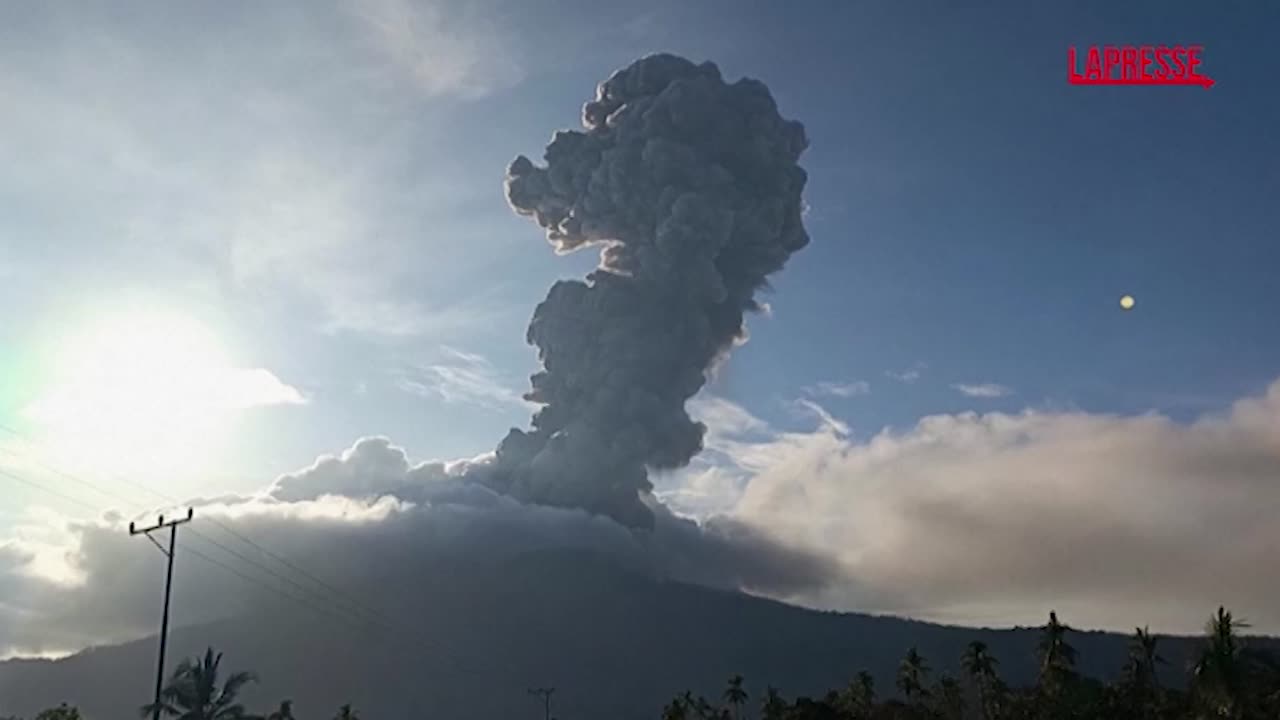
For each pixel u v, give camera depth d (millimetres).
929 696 153625
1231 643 58250
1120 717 89875
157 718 71875
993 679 137500
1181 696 84750
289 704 126188
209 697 76000
